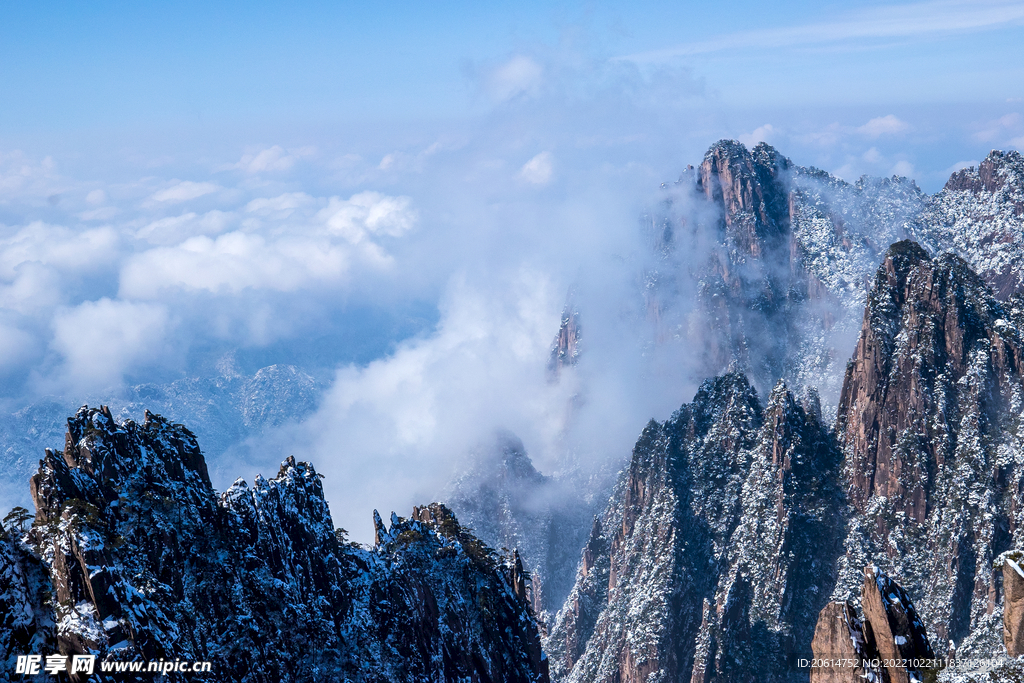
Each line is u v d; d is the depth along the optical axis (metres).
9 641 38.66
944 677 47.00
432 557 72.50
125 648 43.47
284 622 57.41
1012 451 163.62
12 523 51.91
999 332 178.25
